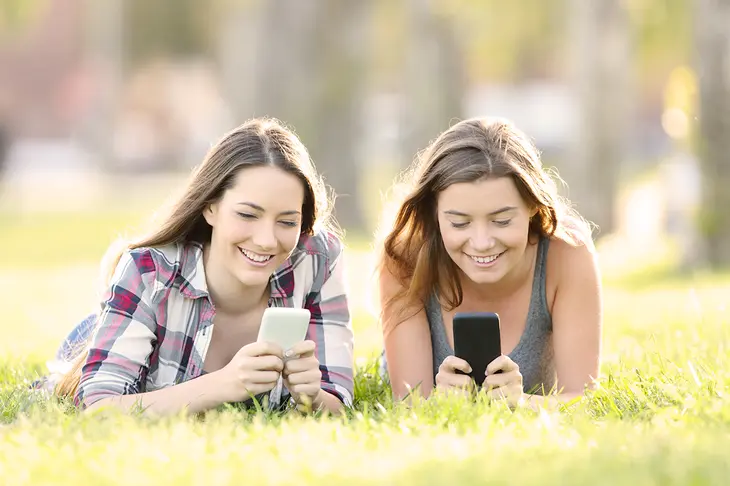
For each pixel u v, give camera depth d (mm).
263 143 9422
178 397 9180
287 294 10195
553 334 10781
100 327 9719
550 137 93000
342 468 7070
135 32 97375
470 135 9883
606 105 41000
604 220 41344
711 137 28266
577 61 41812
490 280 9898
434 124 51344
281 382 10047
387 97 85750
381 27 60594
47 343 16000
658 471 6789
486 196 9625
